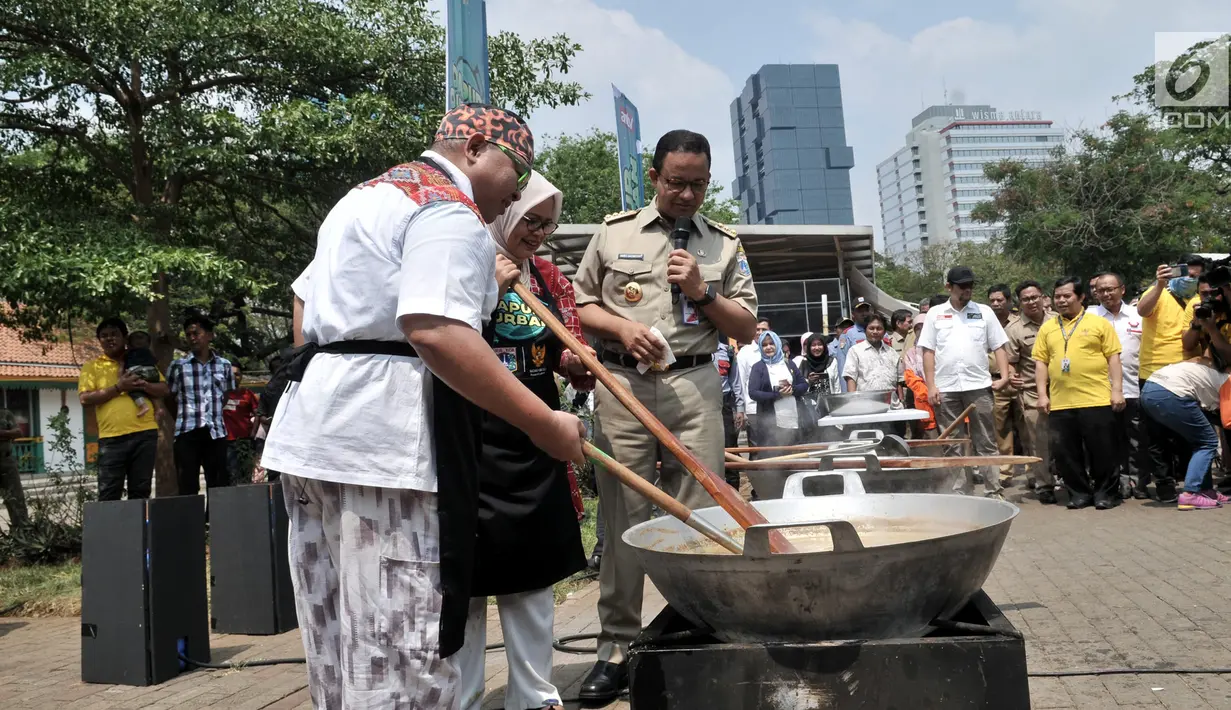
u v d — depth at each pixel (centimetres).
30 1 947
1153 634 381
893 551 172
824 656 176
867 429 494
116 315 1003
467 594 189
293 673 415
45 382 2900
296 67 1134
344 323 188
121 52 992
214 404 813
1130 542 597
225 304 1455
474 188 211
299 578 199
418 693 185
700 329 331
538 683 298
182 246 1040
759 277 1912
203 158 1034
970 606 216
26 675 436
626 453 328
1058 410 768
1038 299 879
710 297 317
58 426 847
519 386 182
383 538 185
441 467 185
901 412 488
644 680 184
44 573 713
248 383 1742
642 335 313
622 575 331
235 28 1049
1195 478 714
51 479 844
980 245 5122
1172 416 717
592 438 344
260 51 1092
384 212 188
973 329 827
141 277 871
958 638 175
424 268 176
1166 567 511
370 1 1173
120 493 776
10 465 816
